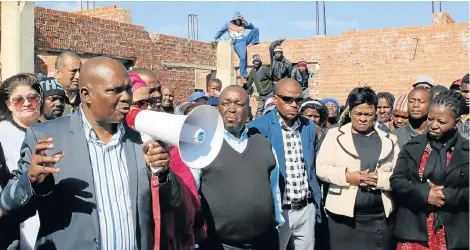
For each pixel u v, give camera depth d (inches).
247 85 431.5
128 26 468.4
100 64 109.0
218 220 162.6
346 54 600.1
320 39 612.4
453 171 168.2
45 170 98.8
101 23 441.4
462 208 167.9
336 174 187.2
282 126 203.6
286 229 196.9
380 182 181.8
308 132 207.8
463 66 546.3
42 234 110.2
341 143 193.8
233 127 170.6
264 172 168.7
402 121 249.9
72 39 414.3
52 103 181.6
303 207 199.0
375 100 192.5
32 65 375.2
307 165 202.5
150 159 108.4
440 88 235.5
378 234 187.2
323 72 610.5
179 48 525.7
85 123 113.7
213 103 246.1
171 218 129.3
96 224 107.3
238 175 164.4
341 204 187.9
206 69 560.1
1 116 151.0
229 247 164.9
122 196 112.1
